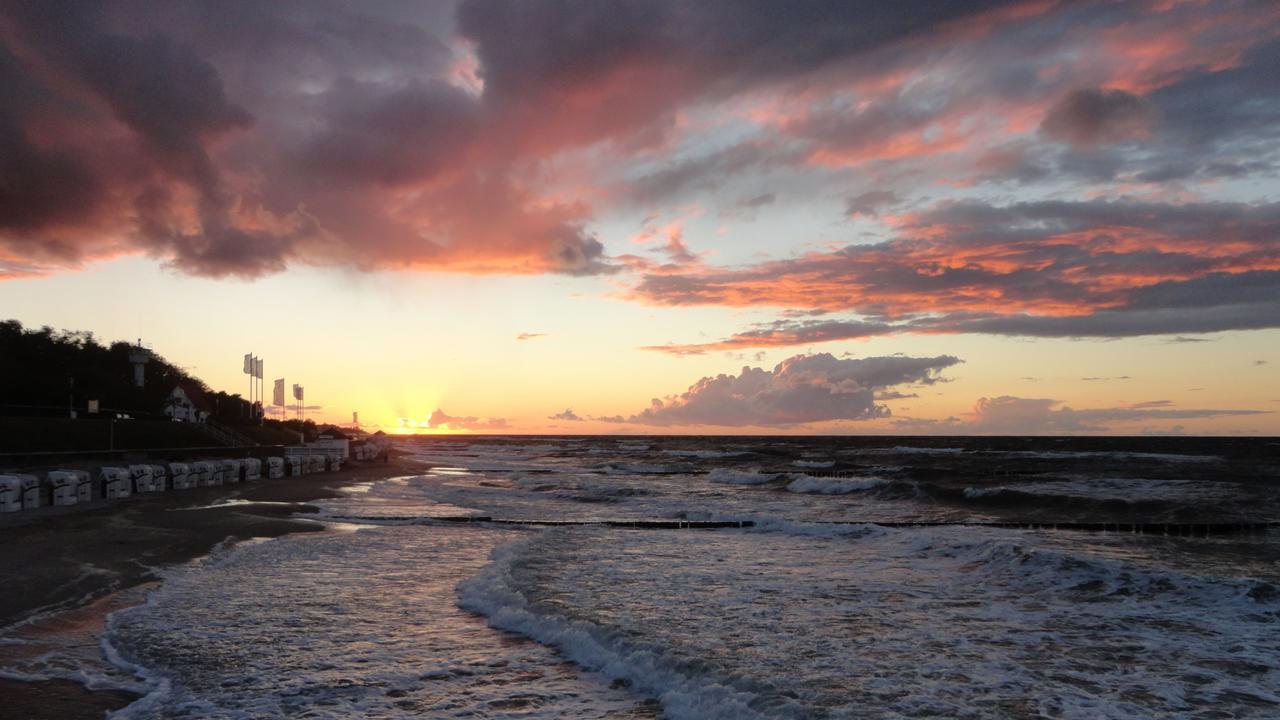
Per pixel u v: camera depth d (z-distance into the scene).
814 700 7.21
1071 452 73.88
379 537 18.86
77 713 6.89
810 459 72.19
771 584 13.16
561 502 30.36
